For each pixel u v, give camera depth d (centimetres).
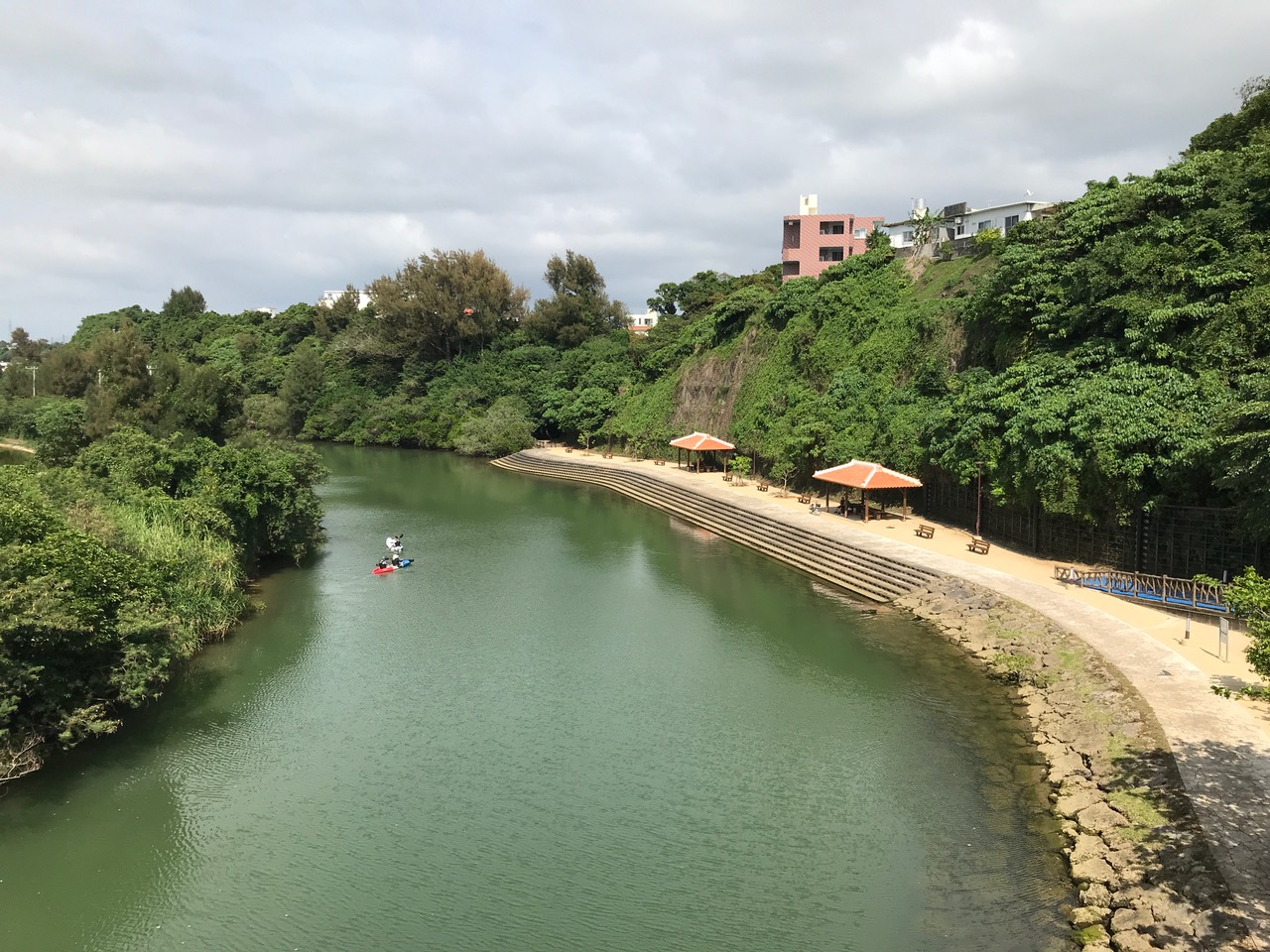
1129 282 3278
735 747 2045
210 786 1858
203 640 2789
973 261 5309
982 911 1378
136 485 3117
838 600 3319
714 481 6100
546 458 8112
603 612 3206
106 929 1391
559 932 1373
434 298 10819
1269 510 2283
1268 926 1144
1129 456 2791
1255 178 3198
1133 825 1462
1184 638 2339
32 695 1862
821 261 9638
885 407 4822
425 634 2938
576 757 2005
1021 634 2530
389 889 1496
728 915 1403
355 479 7331
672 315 10006
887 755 1966
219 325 14062
